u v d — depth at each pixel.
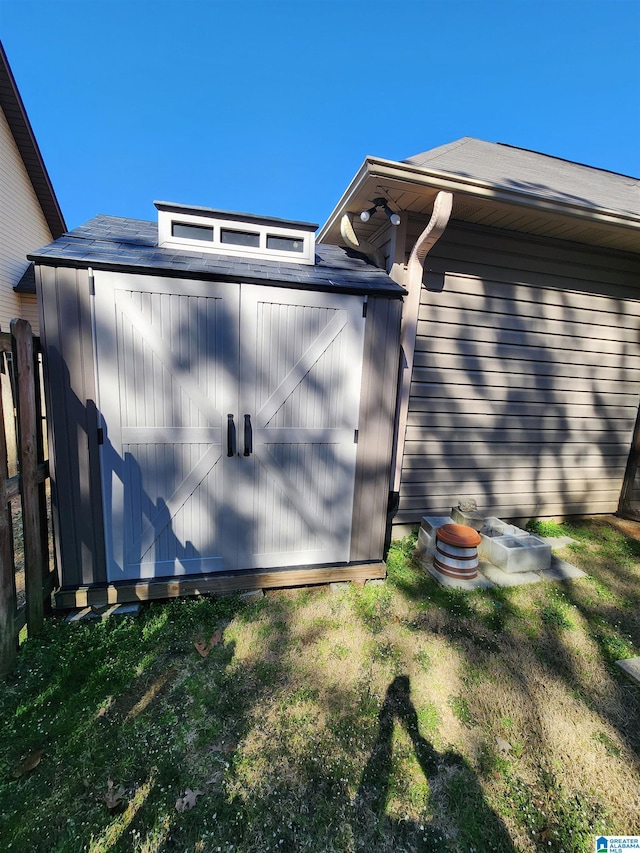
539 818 1.42
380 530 2.94
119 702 1.82
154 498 2.47
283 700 1.88
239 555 2.69
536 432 4.16
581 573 3.29
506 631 2.50
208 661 2.10
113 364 2.29
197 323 2.37
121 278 2.22
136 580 2.52
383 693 1.95
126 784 1.46
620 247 3.93
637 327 4.28
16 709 1.74
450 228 3.47
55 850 1.25
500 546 3.32
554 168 4.76
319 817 1.39
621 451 4.57
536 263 3.78
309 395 2.62
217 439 2.51
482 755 1.65
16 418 2.06
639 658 2.29
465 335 3.70
